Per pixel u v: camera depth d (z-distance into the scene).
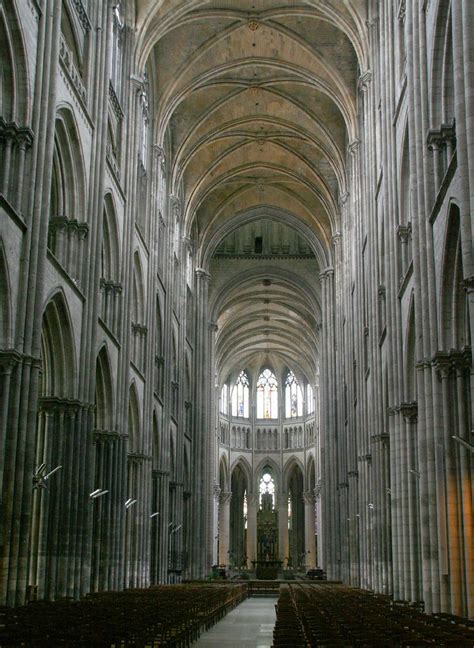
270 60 48.69
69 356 27.94
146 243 44.03
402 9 30.92
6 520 20.89
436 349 23.05
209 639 23.70
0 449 21.05
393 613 20.06
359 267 45.00
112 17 33.88
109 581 33.59
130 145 38.38
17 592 21.08
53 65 24.66
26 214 22.72
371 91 39.94
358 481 46.06
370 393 39.97
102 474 33.78
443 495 22.19
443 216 21.75
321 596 31.80
